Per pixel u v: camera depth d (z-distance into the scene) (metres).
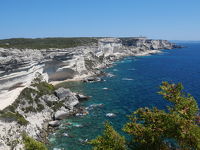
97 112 54.56
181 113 12.89
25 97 51.12
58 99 59.12
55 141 39.53
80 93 72.75
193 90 75.44
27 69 63.66
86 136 41.25
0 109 42.50
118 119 49.41
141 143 13.87
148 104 60.47
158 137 13.59
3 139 34.72
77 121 49.00
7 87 54.44
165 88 14.95
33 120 45.81
